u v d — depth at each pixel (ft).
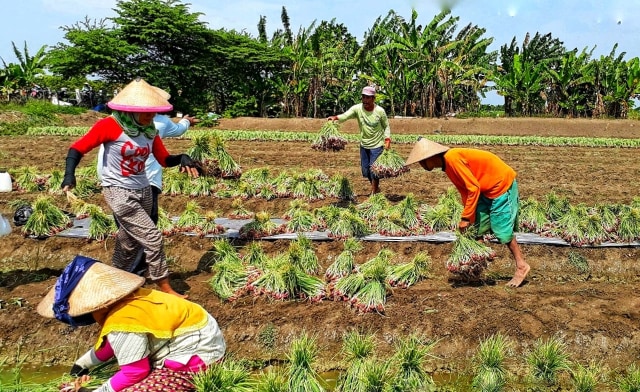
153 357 12.44
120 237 19.19
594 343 17.72
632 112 123.85
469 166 20.57
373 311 19.06
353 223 26.30
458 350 17.69
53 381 14.87
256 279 20.74
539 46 123.75
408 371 14.67
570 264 24.93
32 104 97.96
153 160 20.42
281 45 136.67
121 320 11.69
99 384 13.55
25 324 18.58
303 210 28.45
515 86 108.47
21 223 27.94
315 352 15.42
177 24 118.93
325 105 128.57
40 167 46.78
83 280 11.73
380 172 30.40
